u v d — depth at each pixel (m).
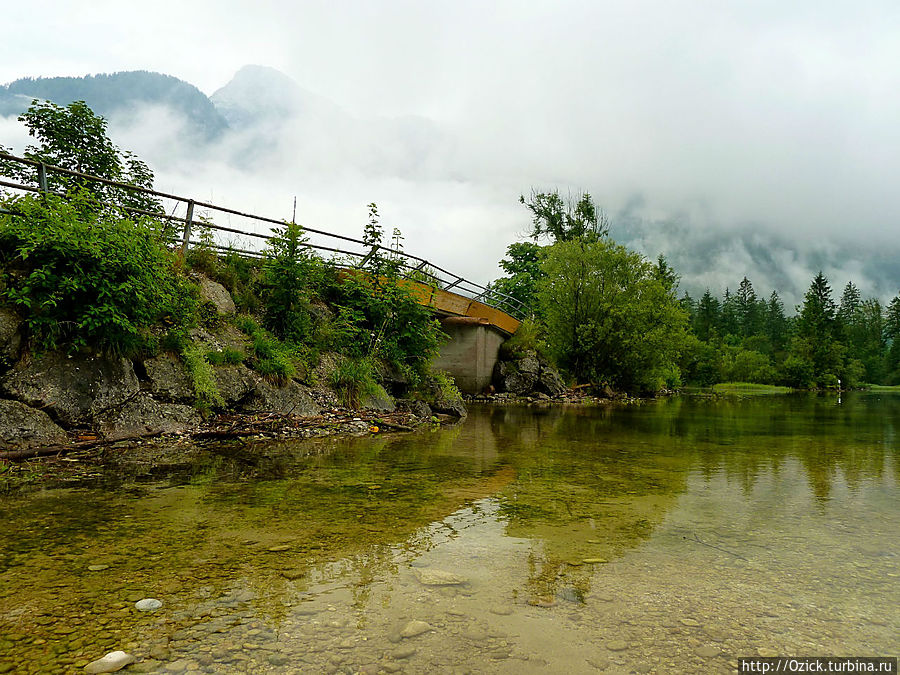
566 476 6.84
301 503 5.14
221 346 10.35
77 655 2.38
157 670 2.27
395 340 15.09
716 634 2.72
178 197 11.51
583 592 3.22
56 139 12.73
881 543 4.25
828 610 3.03
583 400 25.34
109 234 8.12
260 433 9.18
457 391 16.89
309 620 2.77
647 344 28.72
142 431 8.09
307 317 12.88
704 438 11.23
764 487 6.33
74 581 3.21
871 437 11.77
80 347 7.93
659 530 4.54
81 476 6.01
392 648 2.50
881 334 109.50
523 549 3.99
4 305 7.53
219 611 2.86
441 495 5.63
